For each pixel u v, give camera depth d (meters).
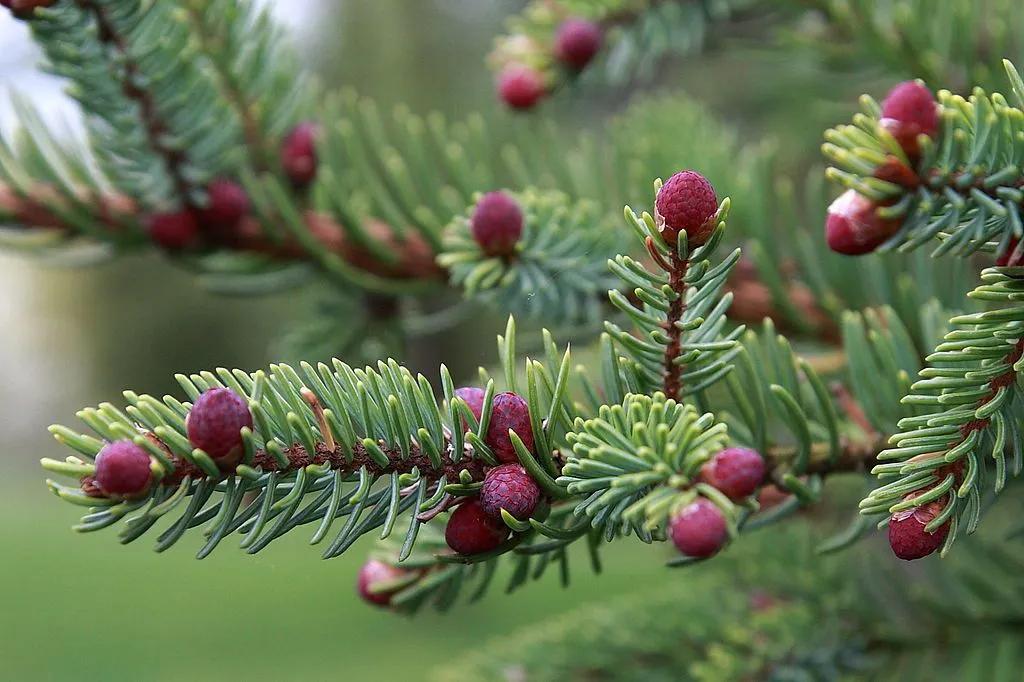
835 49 0.61
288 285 0.60
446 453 0.40
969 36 0.56
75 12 0.48
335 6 2.64
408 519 0.45
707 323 0.41
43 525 3.45
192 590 2.61
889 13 0.60
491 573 0.44
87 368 5.59
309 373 0.40
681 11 0.64
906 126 0.39
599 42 0.62
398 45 2.56
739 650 0.54
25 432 6.33
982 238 0.40
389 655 2.08
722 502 0.38
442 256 0.49
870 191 0.39
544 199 0.50
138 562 2.89
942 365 0.42
